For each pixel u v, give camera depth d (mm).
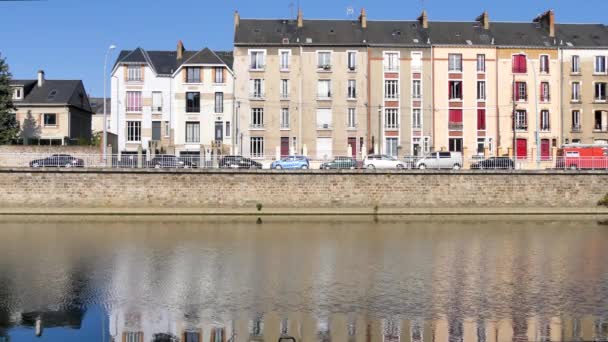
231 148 67188
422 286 24000
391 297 22203
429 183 50531
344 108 67188
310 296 22344
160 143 67812
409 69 67625
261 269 27469
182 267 27922
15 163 52656
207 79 67812
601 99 69438
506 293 22812
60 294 22656
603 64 69562
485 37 69438
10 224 44062
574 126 69188
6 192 49219
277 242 35812
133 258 30219
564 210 50875
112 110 68188
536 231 41344
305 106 67125
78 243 35094
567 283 24531
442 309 20578
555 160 53812
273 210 49281
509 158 53062
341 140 67250
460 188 50719
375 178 50312
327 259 30094
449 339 17547
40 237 37438
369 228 42812
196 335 17953
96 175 49375
